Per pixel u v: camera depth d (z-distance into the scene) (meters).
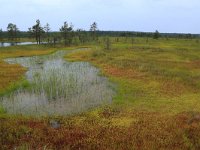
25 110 22.67
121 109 22.67
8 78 35.22
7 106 23.83
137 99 25.94
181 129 17.38
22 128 17.25
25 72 41.66
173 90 29.48
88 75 38.62
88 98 26.34
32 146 14.81
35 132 16.69
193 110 21.95
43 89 29.58
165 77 35.94
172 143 15.43
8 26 138.75
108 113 21.61
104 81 34.41
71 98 26.34
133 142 15.48
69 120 19.75
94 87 30.95
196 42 120.19
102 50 74.06
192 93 28.47
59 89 29.61
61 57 65.00
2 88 29.59
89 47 97.69
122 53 65.75
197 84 32.59
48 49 92.44
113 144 15.25
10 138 15.73
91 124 18.92
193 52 73.25
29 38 172.12
